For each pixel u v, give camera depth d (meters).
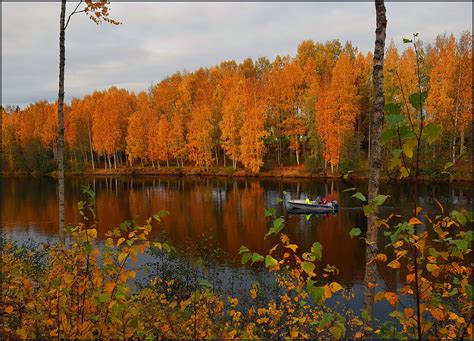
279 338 4.55
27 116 61.81
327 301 8.31
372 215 3.60
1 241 11.91
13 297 3.14
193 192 30.09
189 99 55.84
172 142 51.06
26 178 49.66
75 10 6.86
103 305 2.73
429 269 2.16
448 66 32.12
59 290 2.73
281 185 33.22
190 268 8.92
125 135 59.56
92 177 49.41
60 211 7.24
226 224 17.31
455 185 25.02
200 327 3.29
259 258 2.15
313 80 41.50
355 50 54.62
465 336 2.18
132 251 2.62
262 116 42.09
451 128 27.70
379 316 7.25
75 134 56.66
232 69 67.75
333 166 38.62
